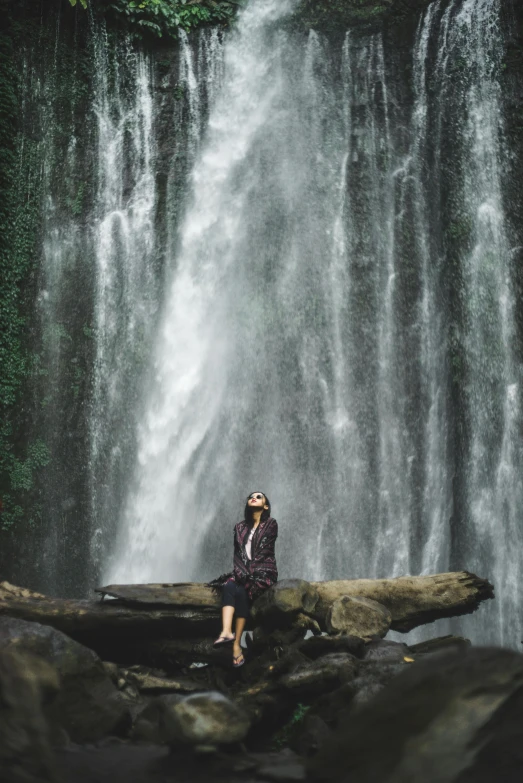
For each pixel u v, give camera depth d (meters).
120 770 3.69
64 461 17.70
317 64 21.38
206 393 19.38
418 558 18.16
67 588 17.08
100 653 6.24
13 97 18.11
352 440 19.09
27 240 18.11
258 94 21.38
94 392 18.47
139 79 20.61
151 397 18.98
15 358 17.36
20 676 3.31
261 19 21.48
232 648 6.09
